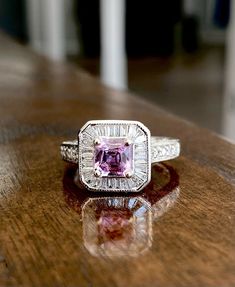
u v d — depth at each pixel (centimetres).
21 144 9
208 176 7
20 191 6
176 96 41
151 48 46
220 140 9
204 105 39
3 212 6
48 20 46
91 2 43
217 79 44
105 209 6
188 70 47
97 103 12
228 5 43
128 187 6
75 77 16
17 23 48
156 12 45
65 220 6
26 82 15
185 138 9
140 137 6
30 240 5
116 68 41
